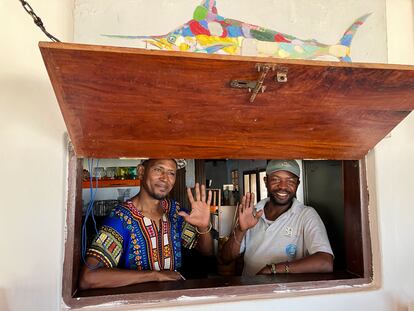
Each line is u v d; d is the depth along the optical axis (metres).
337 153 1.31
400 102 1.01
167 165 1.38
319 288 1.28
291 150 1.24
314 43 1.39
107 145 1.10
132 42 1.25
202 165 2.40
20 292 0.94
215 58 0.76
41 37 1.04
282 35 1.37
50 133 1.04
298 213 1.62
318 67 0.81
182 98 0.91
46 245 1.02
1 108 0.93
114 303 1.09
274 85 0.87
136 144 1.11
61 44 0.69
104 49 0.71
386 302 1.30
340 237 1.79
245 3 1.35
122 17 1.25
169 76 0.81
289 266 1.39
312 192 2.11
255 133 1.12
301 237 1.58
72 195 1.10
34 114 1.00
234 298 1.17
